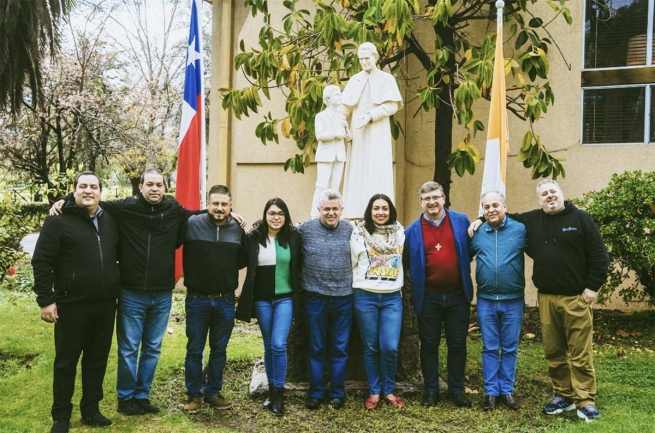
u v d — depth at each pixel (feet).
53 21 30.22
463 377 15.29
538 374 17.62
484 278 14.97
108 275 13.38
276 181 29.78
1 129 53.21
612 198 21.25
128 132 61.31
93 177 13.29
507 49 26.40
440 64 21.93
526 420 14.03
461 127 27.32
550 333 14.66
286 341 15.06
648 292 22.13
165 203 14.37
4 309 26.20
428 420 14.08
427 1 27.43
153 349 14.58
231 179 31.12
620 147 25.43
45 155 55.52
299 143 24.57
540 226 14.64
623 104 25.54
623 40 25.55
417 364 16.71
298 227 15.21
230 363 18.83
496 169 17.63
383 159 16.67
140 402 14.62
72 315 13.07
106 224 13.70
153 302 14.35
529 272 26.63
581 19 25.82
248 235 14.83
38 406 14.80
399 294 14.99
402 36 19.86
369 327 14.79
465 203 27.48
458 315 15.08
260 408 14.94
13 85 29.68
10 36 28.40
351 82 17.13
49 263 12.94
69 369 13.17
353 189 16.93
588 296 14.01
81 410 13.69
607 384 16.47
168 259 14.38
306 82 22.53
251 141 30.01
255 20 29.99
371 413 14.48
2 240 20.89
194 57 19.66
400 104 16.87
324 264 14.66
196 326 14.51
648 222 19.98
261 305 14.73
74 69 55.57
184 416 14.32
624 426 13.12
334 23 20.83
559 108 26.22
